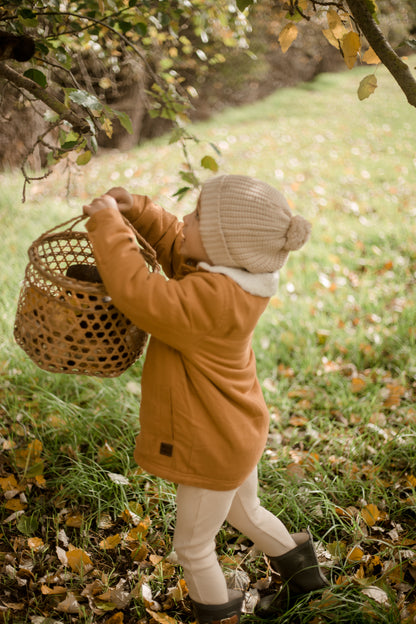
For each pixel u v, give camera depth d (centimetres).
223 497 181
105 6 278
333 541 259
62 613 216
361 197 848
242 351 180
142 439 179
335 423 346
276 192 172
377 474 293
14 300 429
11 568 229
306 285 541
